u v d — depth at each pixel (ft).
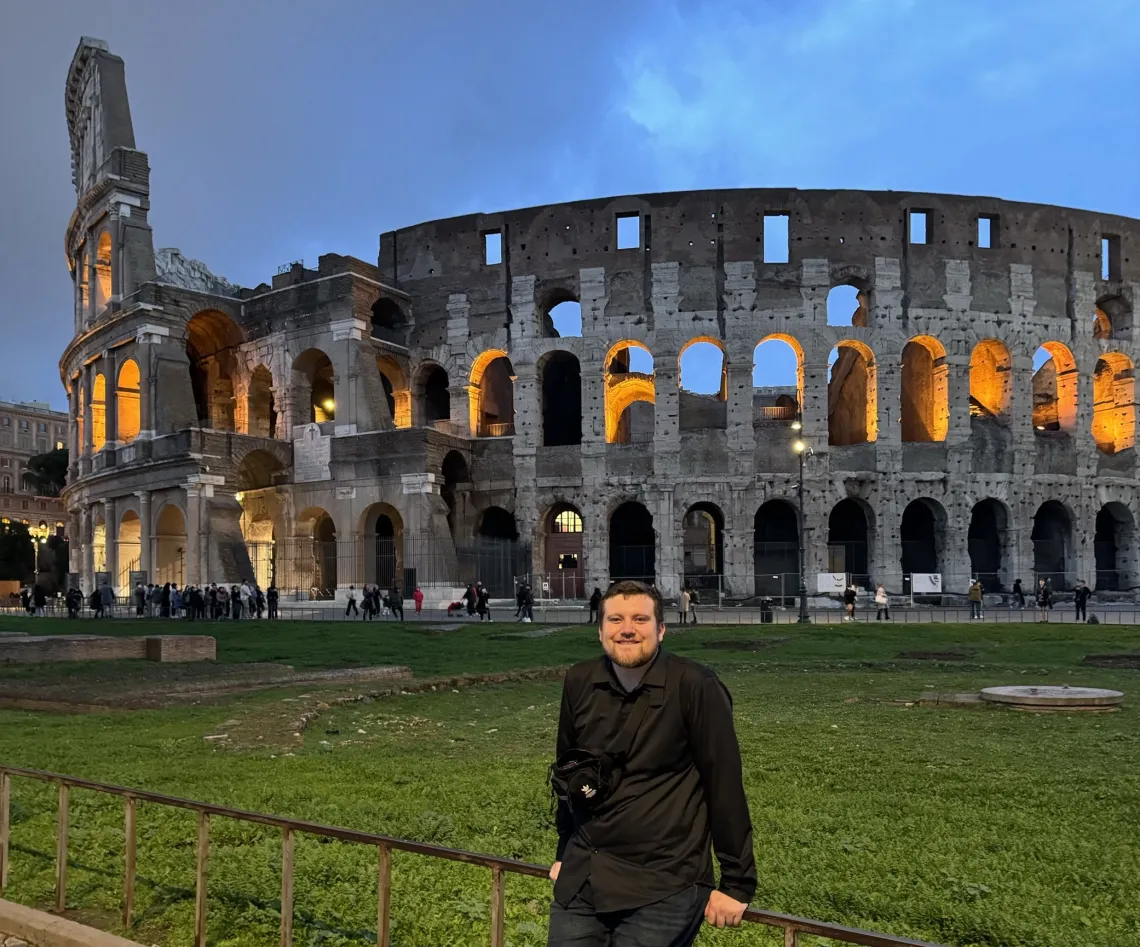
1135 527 210.18
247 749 46.01
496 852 29.12
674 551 197.57
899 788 37.35
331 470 203.92
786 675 80.07
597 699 15.60
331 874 26.96
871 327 199.41
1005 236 206.59
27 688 69.97
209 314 227.61
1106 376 221.05
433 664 92.17
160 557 206.59
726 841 14.55
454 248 217.56
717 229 202.59
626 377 226.38
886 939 13.01
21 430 555.69
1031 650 101.91
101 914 24.91
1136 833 30.96
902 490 196.54
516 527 206.39
